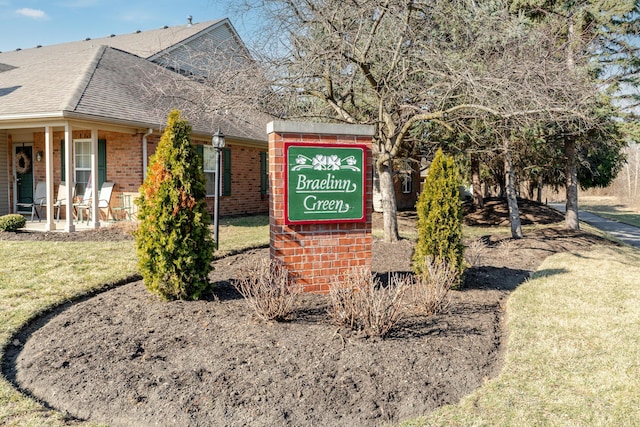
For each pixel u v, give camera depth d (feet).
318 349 12.67
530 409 10.40
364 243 18.93
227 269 22.91
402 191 74.64
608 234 51.42
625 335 15.02
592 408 10.47
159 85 34.19
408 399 10.64
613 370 12.40
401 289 15.72
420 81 30.04
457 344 13.57
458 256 19.71
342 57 27.53
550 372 12.21
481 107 24.27
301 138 17.87
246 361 12.03
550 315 17.02
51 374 11.62
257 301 14.79
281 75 28.22
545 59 25.86
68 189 32.96
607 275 24.48
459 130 33.94
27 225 37.11
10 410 10.19
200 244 16.99
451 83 25.64
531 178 69.15
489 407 10.49
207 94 28.50
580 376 12.03
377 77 30.48
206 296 17.26
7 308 16.37
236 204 50.16
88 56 44.27
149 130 37.70
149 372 11.55
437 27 28.99
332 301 16.03
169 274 16.56
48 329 14.53
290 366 11.77
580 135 39.09
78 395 10.73
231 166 48.96
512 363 12.72
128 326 14.43
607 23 36.29
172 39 55.57
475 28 27.50
